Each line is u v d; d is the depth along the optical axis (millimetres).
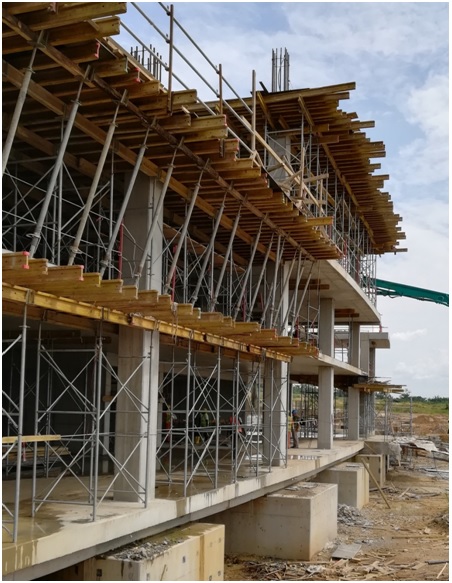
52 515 11578
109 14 9352
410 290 56594
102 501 13422
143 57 18016
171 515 13383
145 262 14523
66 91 11766
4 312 11578
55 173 10734
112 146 13703
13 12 9336
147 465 13367
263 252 22047
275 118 24906
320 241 21750
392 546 20828
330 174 29656
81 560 10969
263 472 19500
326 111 24188
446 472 42844
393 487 35062
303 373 37312
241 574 16891
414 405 95938
